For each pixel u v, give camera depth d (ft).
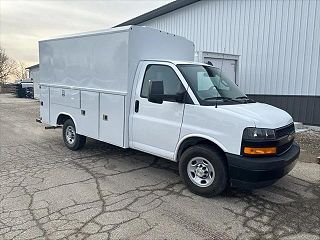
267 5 38.14
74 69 23.08
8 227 12.25
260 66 39.65
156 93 16.37
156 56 20.20
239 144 14.21
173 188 16.74
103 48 20.21
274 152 14.38
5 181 17.39
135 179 18.04
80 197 15.26
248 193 16.24
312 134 32.14
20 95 104.47
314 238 12.01
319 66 34.27
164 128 17.06
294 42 36.11
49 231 11.98
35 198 15.05
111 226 12.46
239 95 18.19
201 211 14.02
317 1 33.73
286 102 37.47
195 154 15.69
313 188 17.26
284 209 14.48
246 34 40.73
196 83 16.57
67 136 25.03
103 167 20.26
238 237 11.91
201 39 46.65
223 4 42.98
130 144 19.24
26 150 24.81
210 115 15.12
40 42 26.73
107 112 20.34
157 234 11.93
